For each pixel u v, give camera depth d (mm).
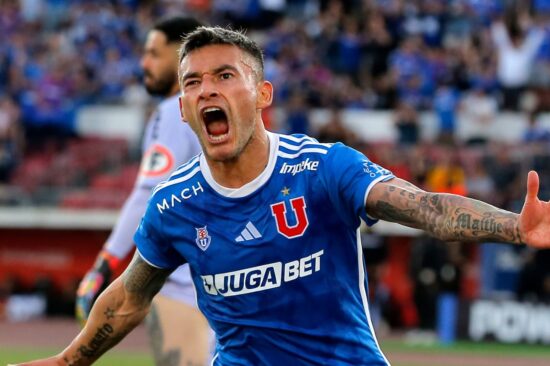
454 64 60281
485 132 57125
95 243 55156
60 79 60062
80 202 54312
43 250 55156
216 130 11648
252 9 65188
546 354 41281
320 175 11609
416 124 54156
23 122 57719
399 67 59812
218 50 11602
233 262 11859
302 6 65688
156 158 17641
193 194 11992
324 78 60031
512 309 44250
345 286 11859
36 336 45469
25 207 54375
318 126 54562
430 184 47625
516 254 48000
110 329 13188
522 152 50656
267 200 11711
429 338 46375
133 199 17703
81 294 17828
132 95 60469
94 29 63500
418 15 63281
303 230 11656
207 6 65438
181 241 12156
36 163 56281
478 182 49719
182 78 11789
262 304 11859
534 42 60281
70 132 58281
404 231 50344
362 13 63750
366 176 11367
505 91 59156
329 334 11859
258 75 11828
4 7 65250
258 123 11789
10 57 60969
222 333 12281
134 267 12828
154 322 17328
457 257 47375
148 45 18688
